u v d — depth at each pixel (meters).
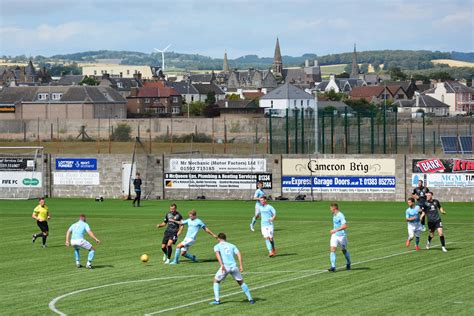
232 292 40.94
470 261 49.28
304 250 54.94
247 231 66.50
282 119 117.19
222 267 37.97
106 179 99.12
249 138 161.12
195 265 49.66
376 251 54.03
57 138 171.88
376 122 111.94
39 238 63.75
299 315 35.69
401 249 54.94
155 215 79.69
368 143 112.44
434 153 108.19
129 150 150.62
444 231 65.06
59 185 100.56
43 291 41.94
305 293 40.28
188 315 36.00
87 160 99.56
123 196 98.56
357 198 92.31
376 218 74.88
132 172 98.12
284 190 94.19
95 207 88.00
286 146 104.62
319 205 88.06
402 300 38.28
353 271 46.22
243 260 50.81
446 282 42.47
